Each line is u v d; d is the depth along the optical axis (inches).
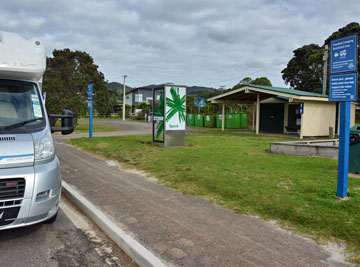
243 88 892.6
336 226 165.0
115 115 2709.2
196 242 155.6
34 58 191.9
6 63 183.8
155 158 398.9
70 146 556.1
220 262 135.5
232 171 306.2
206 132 967.6
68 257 149.6
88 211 206.2
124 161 392.2
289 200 207.0
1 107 181.3
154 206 213.5
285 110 962.1
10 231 179.2
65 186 265.9
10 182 146.4
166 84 510.3
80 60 1277.1
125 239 157.6
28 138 166.4
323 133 833.5
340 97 206.2
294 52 1884.8
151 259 136.6
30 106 189.3
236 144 573.9
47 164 164.4
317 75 1689.2
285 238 158.9
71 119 208.1
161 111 523.8
